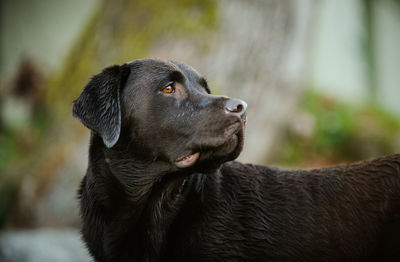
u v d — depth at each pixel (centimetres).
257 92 1011
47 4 1864
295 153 1238
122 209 441
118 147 437
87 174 461
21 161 1091
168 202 437
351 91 1938
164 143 429
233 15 966
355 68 2053
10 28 1883
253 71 995
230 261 429
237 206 443
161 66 440
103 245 446
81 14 1833
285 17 1000
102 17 1013
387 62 2188
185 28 961
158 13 972
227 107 413
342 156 1273
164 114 428
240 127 414
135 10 983
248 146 1030
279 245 440
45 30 1859
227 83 978
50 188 941
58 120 994
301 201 451
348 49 2042
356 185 455
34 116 1070
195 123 420
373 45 2131
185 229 430
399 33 2195
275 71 1025
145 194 440
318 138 1297
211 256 426
